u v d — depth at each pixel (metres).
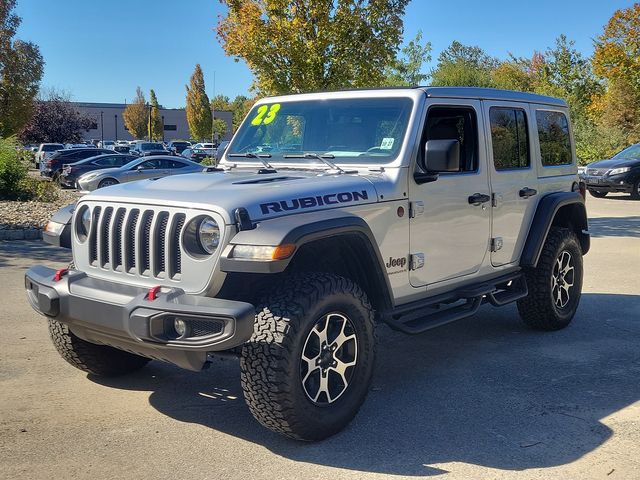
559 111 6.54
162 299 3.54
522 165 5.86
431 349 5.88
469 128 5.25
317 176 4.45
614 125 32.81
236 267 3.49
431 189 4.75
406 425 4.20
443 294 5.07
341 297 3.89
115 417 4.29
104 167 24.95
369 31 13.53
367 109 4.88
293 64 13.62
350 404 4.04
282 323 3.63
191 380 5.00
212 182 4.15
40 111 49.91
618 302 7.52
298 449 3.85
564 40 40.03
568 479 3.52
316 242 3.97
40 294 4.04
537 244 5.83
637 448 3.89
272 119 5.34
